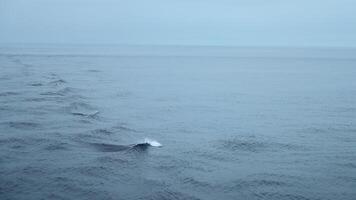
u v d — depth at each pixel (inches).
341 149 1540.4
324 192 1100.5
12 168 1189.1
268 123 2023.9
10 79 3516.2
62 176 1138.7
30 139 1508.4
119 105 2463.1
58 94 2672.2
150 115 2180.1
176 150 1466.5
